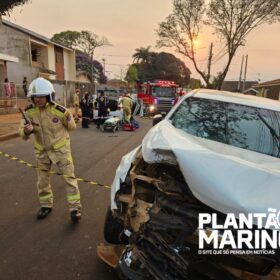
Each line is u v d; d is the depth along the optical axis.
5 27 24.06
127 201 2.82
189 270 2.18
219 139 3.40
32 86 3.99
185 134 3.30
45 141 4.15
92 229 4.08
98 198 5.17
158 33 36.12
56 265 3.29
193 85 61.09
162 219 2.32
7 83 18.00
